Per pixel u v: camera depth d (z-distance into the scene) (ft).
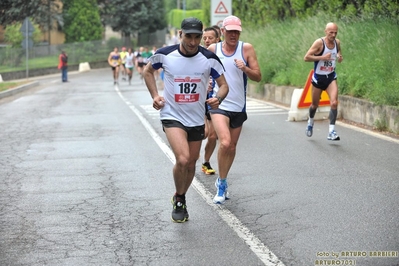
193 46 31.14
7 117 85.81
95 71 258.98
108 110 90.38
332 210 34.55
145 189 41.09
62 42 278.26
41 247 29.73
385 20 79.77
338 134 60.80
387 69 68.90
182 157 31.65
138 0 302.45
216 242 29.73
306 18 107.04
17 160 52.60
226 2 105.81
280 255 27.61
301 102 71.20
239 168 46.60
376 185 39.91
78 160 51.80
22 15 233.96
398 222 31.89
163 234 31.30
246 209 35.42
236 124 37.50
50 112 90.43
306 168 45.80
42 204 37.83
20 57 215.51
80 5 267.80
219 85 32.78
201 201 37.55
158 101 31.89
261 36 118.62
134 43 314.96
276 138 59.82
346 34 84.53
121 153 54.44
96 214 35.35
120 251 28.86
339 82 73.61
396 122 59.31
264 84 101.65
